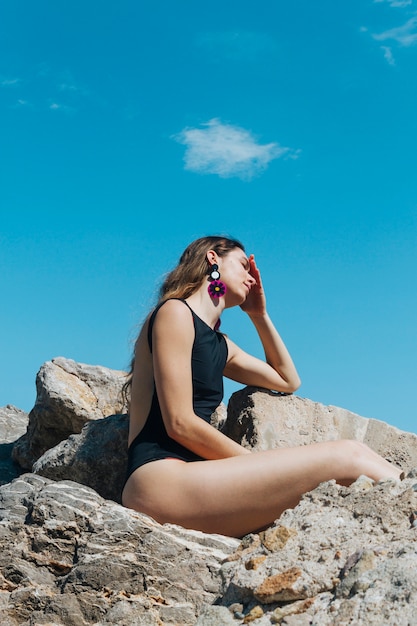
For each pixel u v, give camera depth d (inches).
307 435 226.2
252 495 161.6
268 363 229.6
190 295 191.9
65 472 235.9
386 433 235.6
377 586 118.6
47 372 279.1
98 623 141.9
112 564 148.4
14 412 347.3
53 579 152.9
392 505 137.3
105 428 235.9
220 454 171.5
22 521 158.9
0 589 151.9
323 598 123.6
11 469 287.9
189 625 142.1
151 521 158.2
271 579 128.0
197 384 180.1
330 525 136.6
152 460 170.4
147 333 181.6
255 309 225.1
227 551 154.1
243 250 203.3
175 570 148.6
